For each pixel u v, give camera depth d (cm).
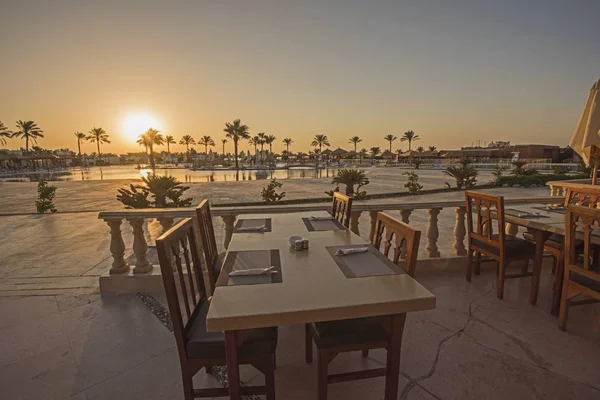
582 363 197
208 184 1934
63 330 245
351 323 159
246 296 131
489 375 188
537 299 287
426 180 2039
